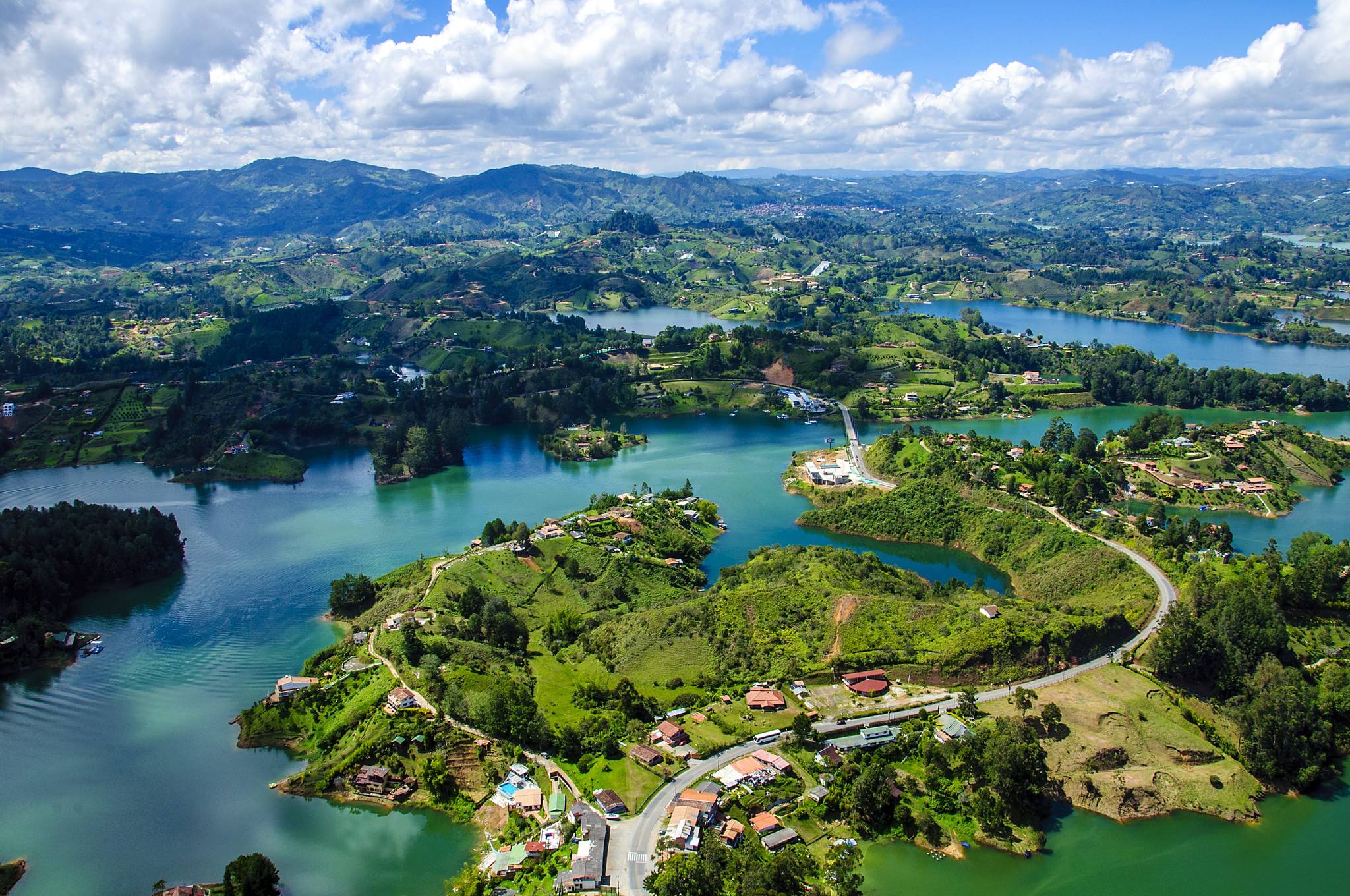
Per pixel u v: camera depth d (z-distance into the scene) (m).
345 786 152.50
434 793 149.50
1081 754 154.25
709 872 120.94
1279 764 155.62
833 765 149.00
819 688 174.75
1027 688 173.00
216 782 156.75
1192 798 149.25
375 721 163.50
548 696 173.88
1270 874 135.12
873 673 177.50
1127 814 146.50
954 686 175.50
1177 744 159.12
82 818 147.38
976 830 139.38
